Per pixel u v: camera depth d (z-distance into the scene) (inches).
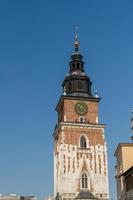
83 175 4065.0
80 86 4525.1
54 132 4544.8
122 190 2583.7
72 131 4217.5
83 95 4456.2
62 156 4082.2
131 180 2401.6
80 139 4212.6
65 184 3971.5
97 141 4234.7
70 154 4111.7
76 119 4328.3
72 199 3922.2
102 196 3998.5
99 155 4175.7
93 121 4362.7
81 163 4099.4
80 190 3981.3
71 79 4554.6
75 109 4370.1
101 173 4101.9
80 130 4242.1
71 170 4045.3
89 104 4439.0
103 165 4141.2
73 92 4478.3
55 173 4323.3
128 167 2645.2
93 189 4013.3
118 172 2763.3
